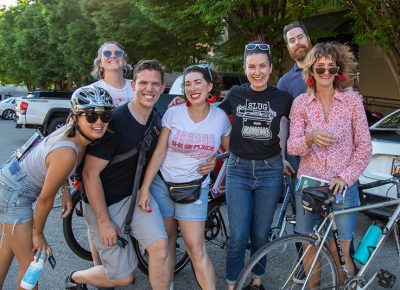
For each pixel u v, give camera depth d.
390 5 7.43
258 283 3.35
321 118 3.05
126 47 14.69
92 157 2.81
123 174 2.96
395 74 8.53
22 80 37.09
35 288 3.04
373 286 3.69
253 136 3.23
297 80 3.94
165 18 11.20
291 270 3.21
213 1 8.58
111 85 4.22
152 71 2.91
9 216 2.83
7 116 28.11
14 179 2.83
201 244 3.16
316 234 2.99
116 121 2.88
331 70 2.94
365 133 3.02
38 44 28.03
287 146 3.15
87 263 4.26
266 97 3.25
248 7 10.02
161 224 3.02
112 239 2.87
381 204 3.07
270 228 3.53
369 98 15.98
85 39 18.42
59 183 2.64
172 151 3.10
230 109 3.34
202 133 3.06
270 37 10.31
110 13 14.29
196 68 3.04
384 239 3.09
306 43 3.95
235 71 11.27
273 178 3.28
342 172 2.99
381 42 7.88
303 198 2.96
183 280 3.92
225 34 12.17
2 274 3.07
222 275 3.99
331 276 3.06
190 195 3.09
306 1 9.73
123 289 3.74
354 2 7.58
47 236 4.97
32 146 2.87
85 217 3.04
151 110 3.08
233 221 3.31
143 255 3.67
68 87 32.44
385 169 4.61
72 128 2.70
